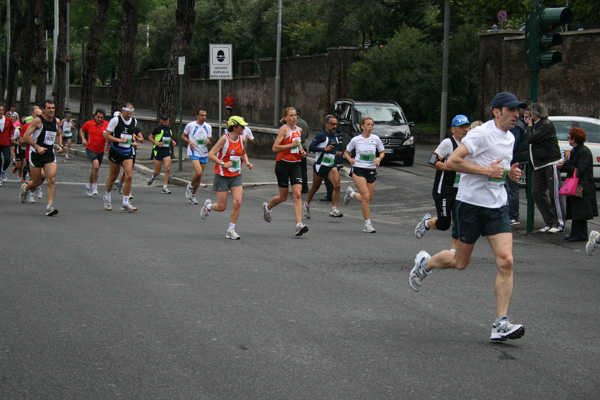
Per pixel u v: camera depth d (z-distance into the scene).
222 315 6.38
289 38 52.84
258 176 21.09
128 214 13.49
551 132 11.98
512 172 5.97
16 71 48.56
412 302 7.04
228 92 56.94
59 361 5.07
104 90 75.44
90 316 6.26
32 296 6.91
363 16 42.81
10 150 18.98
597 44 29.03
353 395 4.54
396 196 17.64
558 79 30.38
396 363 5.18
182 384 4.66
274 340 5.68
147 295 7.06
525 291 7.63
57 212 12.88
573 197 11.22
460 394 4.60
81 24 70.94
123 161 13.82
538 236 11.92
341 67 43.12
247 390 4.58
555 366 5.20
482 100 34.25
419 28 42.69
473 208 5.98
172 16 65.81
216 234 11.20
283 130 11.16
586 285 7.99
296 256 9.39
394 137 24.42
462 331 6.07
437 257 6.51
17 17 48.12
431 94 36.59
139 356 5.21
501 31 33.00
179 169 22.53
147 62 68.56
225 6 60.16
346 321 6.29
